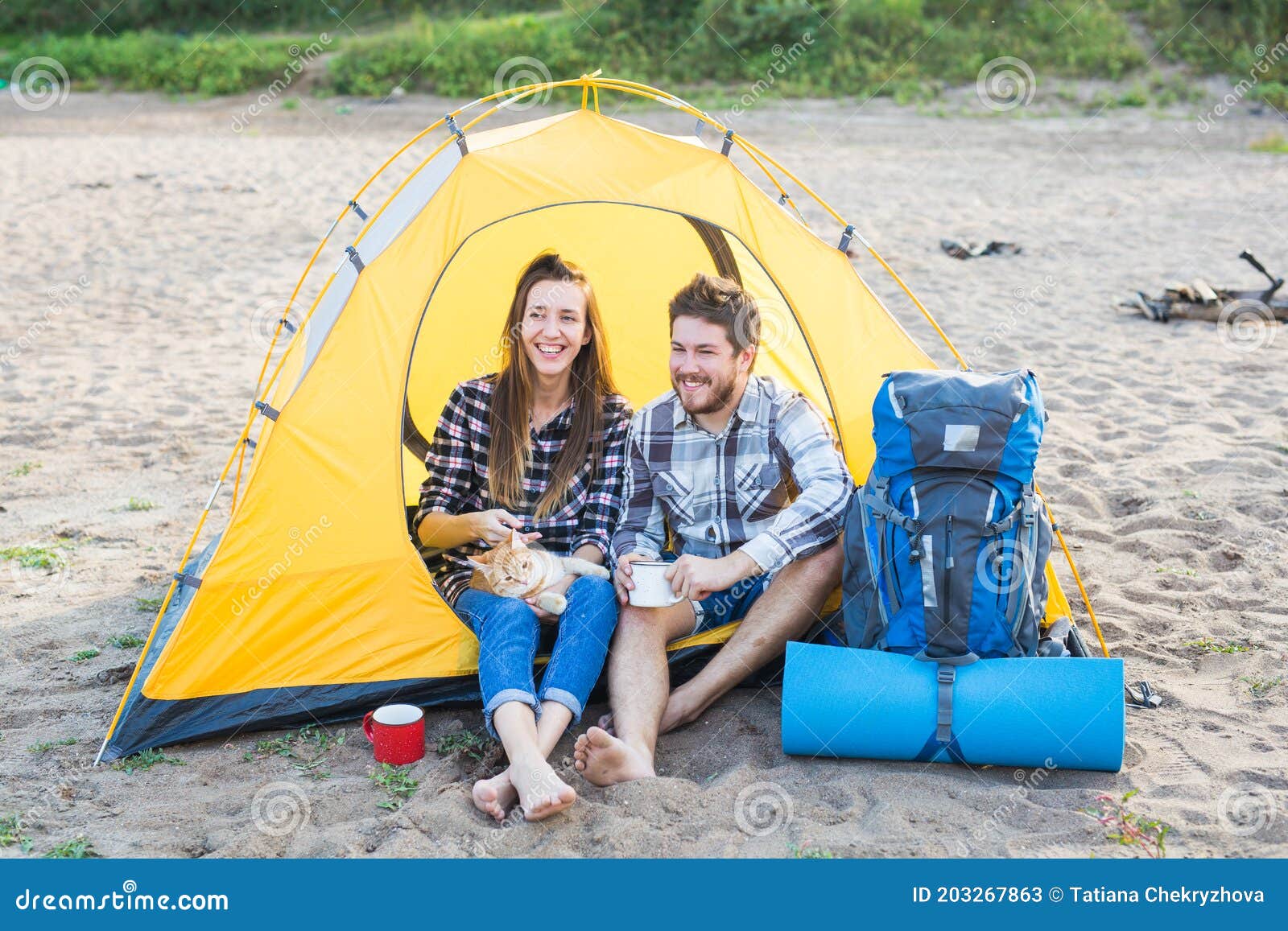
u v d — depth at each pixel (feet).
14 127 60.49
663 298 14.44
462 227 11.19
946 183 43.21
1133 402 20.97
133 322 27.37
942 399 10.27
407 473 13.79
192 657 10.87
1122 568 14.43
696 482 11.68
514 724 9.62
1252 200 39.19
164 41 76.13
